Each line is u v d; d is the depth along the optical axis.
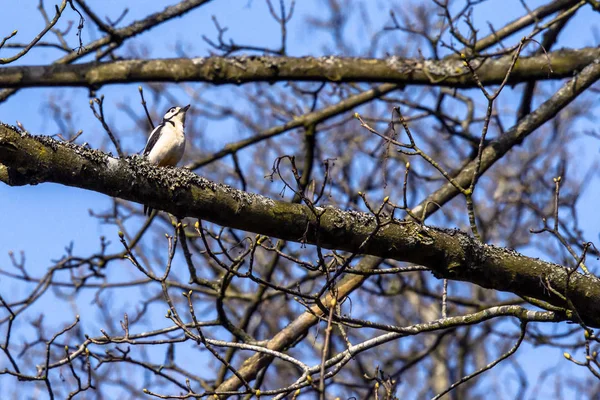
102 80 12.57
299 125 12.88
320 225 6.98
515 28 12.88
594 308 7.31
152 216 12.73
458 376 19.80
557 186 7.58
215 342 7.57
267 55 12.88
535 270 7.29
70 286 12.63
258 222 6.93
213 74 12.66
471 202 7.32
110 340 8.19
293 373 20.73
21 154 6.32
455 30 11.30
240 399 9.98
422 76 12.51
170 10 13.01
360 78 12.69
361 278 9.84
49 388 7.92
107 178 6.59
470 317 7.72
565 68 12.27
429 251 7.11
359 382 19.75
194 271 9.80
